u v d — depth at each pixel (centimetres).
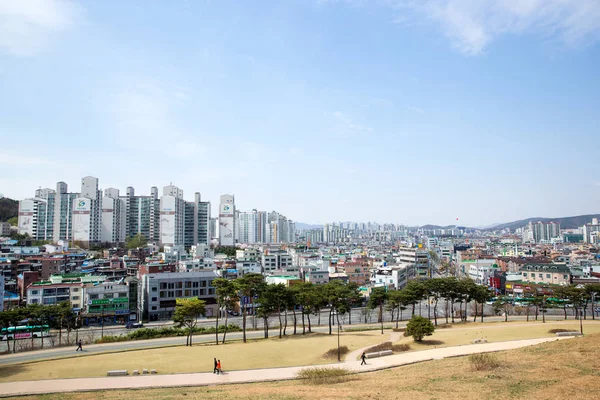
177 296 14475
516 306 15662
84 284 14050
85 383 5572
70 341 10325
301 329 11900
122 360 7100
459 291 12500
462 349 7506
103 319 13188
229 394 4597
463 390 4269
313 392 4512
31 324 10294
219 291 9431
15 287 16250
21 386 5441
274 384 5397
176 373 6156
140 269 17488
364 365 6469
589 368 4850
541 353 5938
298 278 17988
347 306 11162
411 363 6488
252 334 11069
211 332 11206
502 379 4625
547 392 4034
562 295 13200
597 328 10031
